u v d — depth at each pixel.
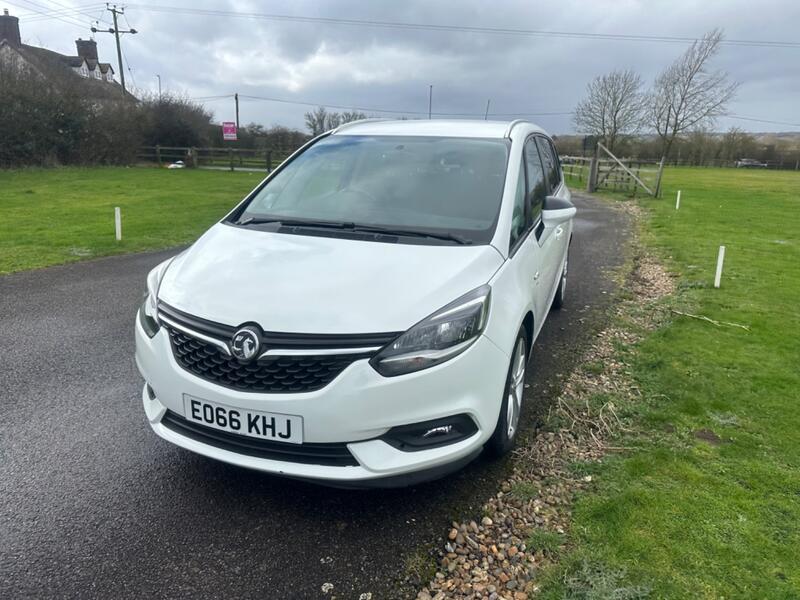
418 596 2.19
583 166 25.61
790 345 4.99
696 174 35.66
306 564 2.34
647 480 2.89
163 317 2.64
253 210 3.55
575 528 2.54
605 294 6.72
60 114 25.30
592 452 3.21
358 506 2.71
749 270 7.97
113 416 3.54
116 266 7.58
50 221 10.91
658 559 2.33
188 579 2.25
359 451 2.34
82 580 2.23
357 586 2.23
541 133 5.02
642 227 12.32
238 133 36.81
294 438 2.35
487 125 4.14
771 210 15.56
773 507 2.70
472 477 2.95
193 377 2.48
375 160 3.76
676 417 3.62
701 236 10.90
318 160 3.91
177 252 8.61
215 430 2.50
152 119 31.02
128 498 2.74
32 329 5.07
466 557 2.39
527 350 3.50
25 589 2.18
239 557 2.37
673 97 36.34
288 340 2.32
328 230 3.12
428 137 3.92
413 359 2.33
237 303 2.48
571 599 2.13
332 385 2.29
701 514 2.62
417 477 2.43
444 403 2.40
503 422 2.90
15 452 3.11
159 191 17.05
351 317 2.36
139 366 2.82
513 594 2.20
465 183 3.45
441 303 2.47
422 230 3.08
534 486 2.87
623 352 4.78
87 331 5.05
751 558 2.35
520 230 3.38
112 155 27.95
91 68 56.66
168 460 3.07
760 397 3.94
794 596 2.15
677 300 6.41
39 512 2.62
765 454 3.19
